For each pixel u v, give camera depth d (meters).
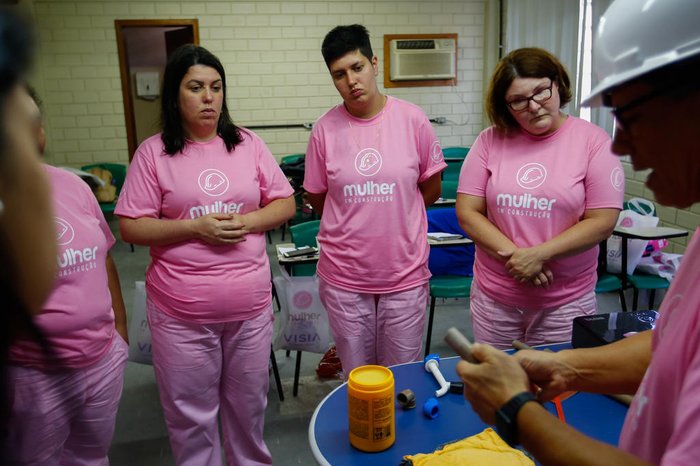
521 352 1.04
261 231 1.99
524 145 1.93
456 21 6.87
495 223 1.99
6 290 0.57
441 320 3.89
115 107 6.58
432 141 2.12
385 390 1.17
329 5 6.60
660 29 0.62
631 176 4.37
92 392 1.69
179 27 6.53
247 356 2.00
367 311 2.13
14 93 0.53
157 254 1.93
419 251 2.12
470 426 1.27
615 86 0.68
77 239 1.60
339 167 2.05
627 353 1.01
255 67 6.62
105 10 6.34
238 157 1.97
